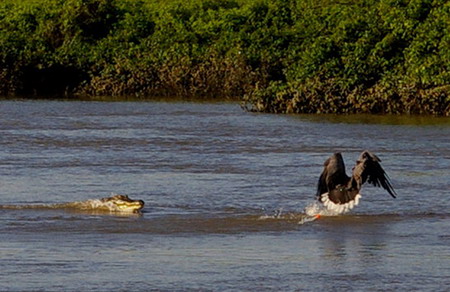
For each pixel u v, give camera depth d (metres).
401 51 49.62
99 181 27.64
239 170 29.75
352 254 19.36
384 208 23.89
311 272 18.03
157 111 48.81
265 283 17.33
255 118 45.00
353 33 50.78
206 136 37.97
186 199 24.94
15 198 24.88
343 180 19.42
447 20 49.03
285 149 34.56
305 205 24.19
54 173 28.97
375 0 54.31
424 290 17.02
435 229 21.66
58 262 18.50
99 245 19.91
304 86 47.72
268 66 58.22
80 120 43.81
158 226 21.78
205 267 18.28
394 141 36.84
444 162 31.47
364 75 48.69
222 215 23.02
